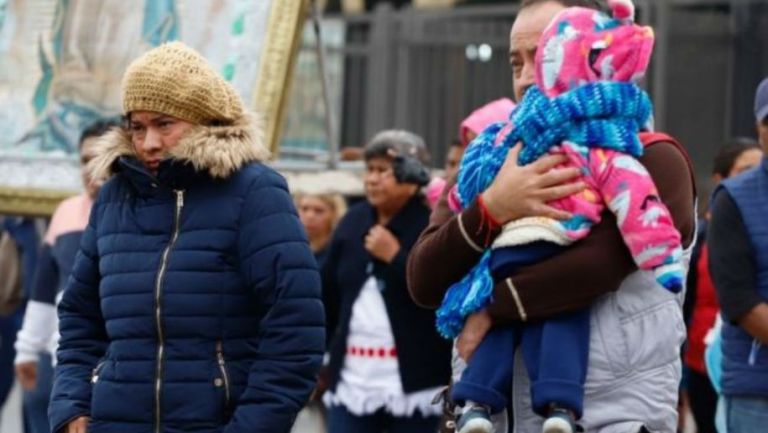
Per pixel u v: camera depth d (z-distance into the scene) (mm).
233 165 7598
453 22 23312
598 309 6543
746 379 10258
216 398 7520
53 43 12805
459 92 23234
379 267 12289
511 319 6531
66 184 12602
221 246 7574
